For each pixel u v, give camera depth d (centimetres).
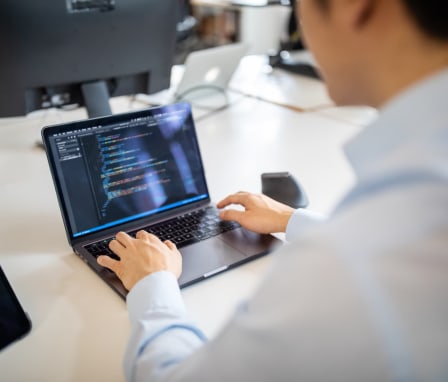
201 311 88
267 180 123
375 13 43
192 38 493
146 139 114
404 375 37
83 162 106
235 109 197
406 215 38
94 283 94
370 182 41
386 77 46
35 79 151
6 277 91
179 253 97
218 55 196
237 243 105
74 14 147
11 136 169
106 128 109
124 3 154
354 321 38
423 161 39
